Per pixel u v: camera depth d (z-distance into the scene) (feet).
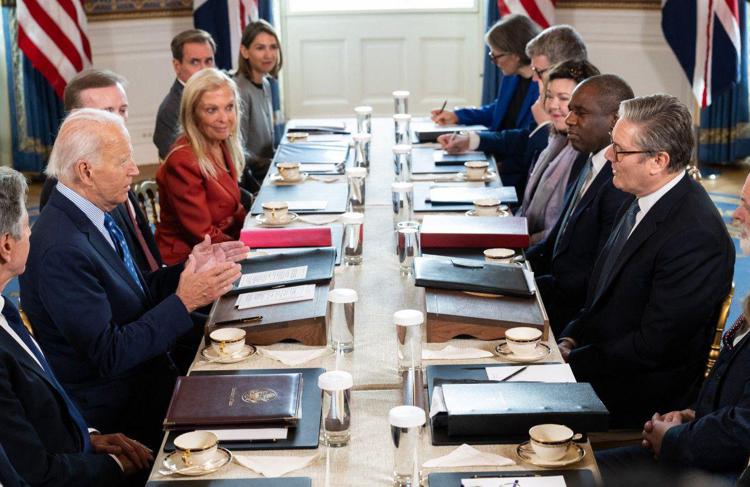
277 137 25.90
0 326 7.39
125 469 8.13
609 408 9.48
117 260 8.95
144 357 8.50
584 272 11.25
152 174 24.63
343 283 10.07
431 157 15.31
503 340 8.47
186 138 12.71
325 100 27.02
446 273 9.25
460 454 6.65
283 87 26.68
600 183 11.12
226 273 8.75
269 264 9.87
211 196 12.78
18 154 24.08
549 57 14.55
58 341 8.73
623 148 9.25
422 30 26.40
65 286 8.34
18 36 22.15
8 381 7.09
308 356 8.29
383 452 6.80
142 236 11.30
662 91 24.41
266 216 11.95
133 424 9.19
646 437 8.29
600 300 9.83
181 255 12.83
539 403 6.94
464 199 12.54
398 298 9.65
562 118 12.81
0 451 6.35
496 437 6.88
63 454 7.45
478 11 26.14
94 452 8.12
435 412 6.96
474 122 17.76
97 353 8.32
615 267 9.62
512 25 16.44
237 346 8.19
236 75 17.58
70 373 8.81
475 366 7.90
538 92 16.37
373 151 16.25
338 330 8.30
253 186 16.34
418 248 10.39
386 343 8.57
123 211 10.75
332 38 26.48
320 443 6.95
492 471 6.45
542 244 12.30
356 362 8.20
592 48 24.52
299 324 8.45
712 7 21.68
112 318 8.81
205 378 7.54
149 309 9.41
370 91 26.96
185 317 8.66
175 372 9.67
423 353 8.22
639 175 9.30
